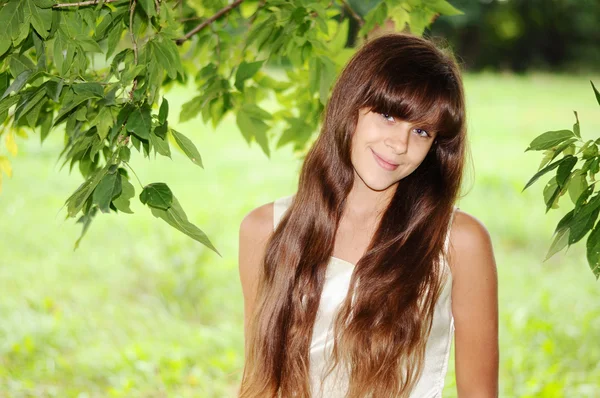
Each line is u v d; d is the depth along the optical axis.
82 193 1.62
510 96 17.95
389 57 1.78
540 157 11.51
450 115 1.77
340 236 2.00
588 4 22.84
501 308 5.61
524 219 8.11
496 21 23.23
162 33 1.81
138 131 1.59
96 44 1.81
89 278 6.32
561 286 6.07
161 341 5.12
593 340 4.89
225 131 13.27
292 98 2.99
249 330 2.14
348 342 1.90
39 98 1.71
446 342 1.98
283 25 2.41
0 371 4.52
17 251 6.92
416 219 1.93
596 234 1.62
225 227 7.80
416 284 1.89
